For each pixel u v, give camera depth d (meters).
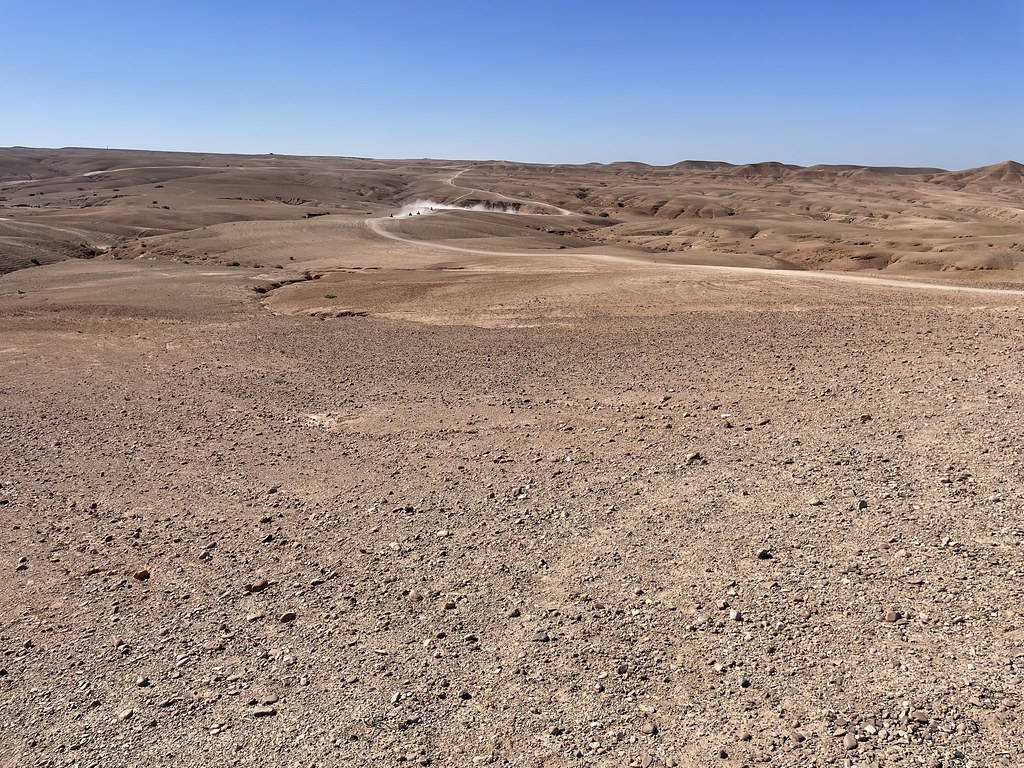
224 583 8.34
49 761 5.72
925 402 11.98
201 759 5.60
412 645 6.81
